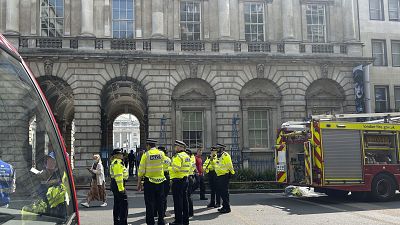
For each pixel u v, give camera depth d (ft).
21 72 9.04
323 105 100.12
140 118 150.92
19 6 92.07
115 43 92.84
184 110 95.45
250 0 101.09
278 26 101.45
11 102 8.01
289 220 40.70
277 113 98.27
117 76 91.45
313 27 103.65
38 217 8.03
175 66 93.81
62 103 116.47
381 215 43.60
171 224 38.14
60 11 94.12
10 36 88.63
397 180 56.65
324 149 54.34
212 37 98.07
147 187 36.09
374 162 56.18
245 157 94.43
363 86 98.68
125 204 36.52
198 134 95.30
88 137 89.25
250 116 98.02
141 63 92.43
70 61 89.97
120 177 35.78
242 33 99.50
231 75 95.71
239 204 53.98
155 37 93.50
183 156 38.63
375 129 56.75
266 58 95.96
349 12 103.96
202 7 98.99
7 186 7.24
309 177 54.85
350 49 102.17
